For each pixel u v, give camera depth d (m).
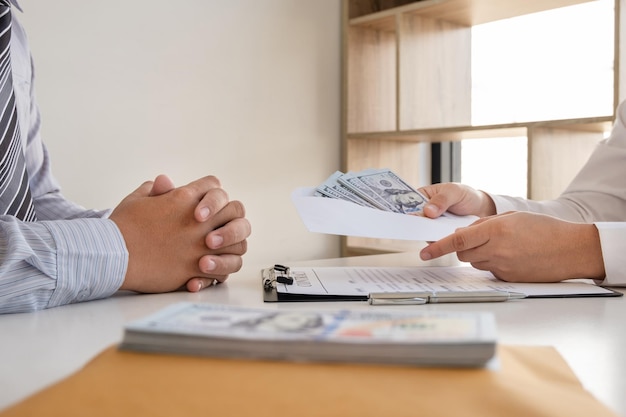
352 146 3.10
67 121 2.32
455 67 2.97
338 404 0.31
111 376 0.34
